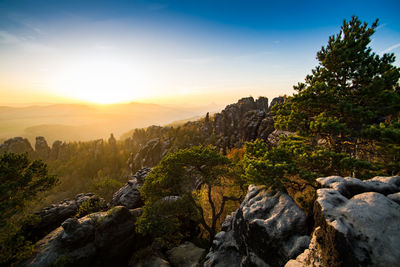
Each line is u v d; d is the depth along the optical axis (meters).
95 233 18.53
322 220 7.76
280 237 10.58
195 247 20.89
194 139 107.75
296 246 9.86
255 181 13.44
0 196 15.30
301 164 13.73
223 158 18.38
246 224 12.49
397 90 13.14
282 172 12.52
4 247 15.09
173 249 21.12
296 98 14.67
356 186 8.92
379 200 7.41
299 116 14.30
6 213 15.55
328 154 11.83
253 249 11.74
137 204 27.88
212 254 15.27
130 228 19.52
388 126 11.30
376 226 6.54
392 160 12.35
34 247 17.61
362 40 13.59
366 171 11.42
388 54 13.66
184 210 18.53
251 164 13.56
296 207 11.68
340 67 14.27
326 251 7.22
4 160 17.02
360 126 14.15
